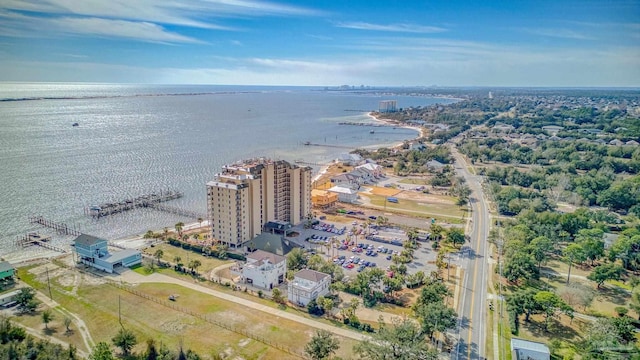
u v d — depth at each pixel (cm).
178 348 10681
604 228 19438
